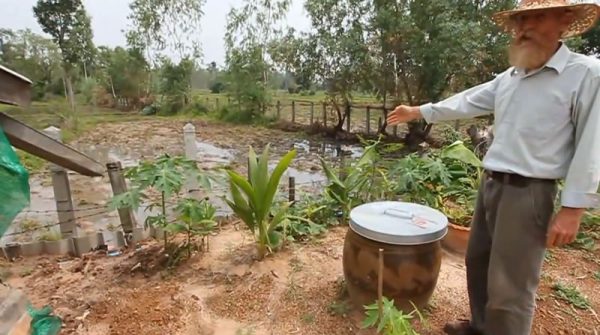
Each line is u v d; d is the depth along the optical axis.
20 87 1.45
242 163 9.34
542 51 1.37
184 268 2.57
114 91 23.88
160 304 2.16
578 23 1.41
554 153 1.40
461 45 9.77
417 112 1.97
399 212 1.95
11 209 1.39
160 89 20.89
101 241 3.33
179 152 10.92
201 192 3.65
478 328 1.82
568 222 1.35
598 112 1.29
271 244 2.65
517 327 1.55
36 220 4.98
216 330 1.95
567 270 2.51
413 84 11.45
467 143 4.37
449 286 2.27
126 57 22.73
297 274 2.37
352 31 12.07
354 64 12.17
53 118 14.16
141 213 4.33
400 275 1.76
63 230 3.56
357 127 14.10
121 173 3.33
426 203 3.04
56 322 1.96
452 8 10.45
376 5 11.55
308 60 13.17
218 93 23.75
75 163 1.81
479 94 1.79
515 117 1.48
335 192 3.27
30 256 3.12
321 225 3.05
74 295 2.34
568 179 1.35
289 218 2.88
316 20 12.77
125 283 2.46
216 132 14.63
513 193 1.48
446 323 1.94
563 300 2.15
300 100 17.33
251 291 2.23
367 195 3.32
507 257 1.51
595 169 1.30
